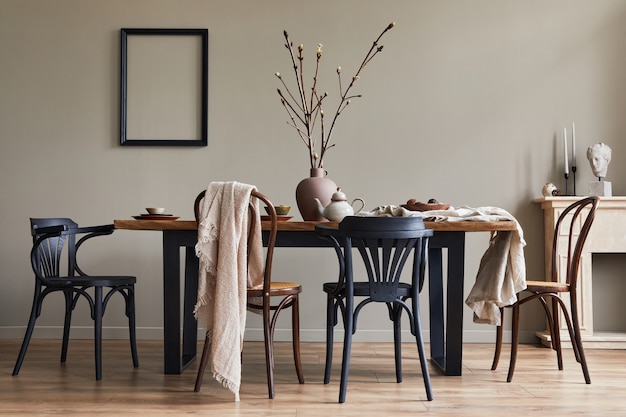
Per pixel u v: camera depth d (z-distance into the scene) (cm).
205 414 252
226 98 442
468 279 435
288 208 326
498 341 338
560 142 438
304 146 441
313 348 407
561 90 439
